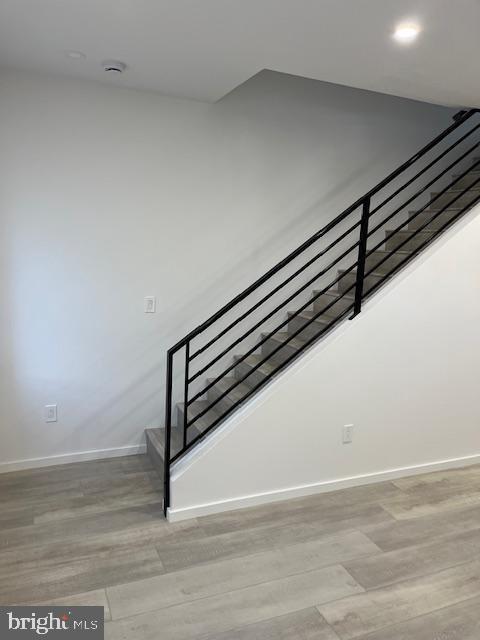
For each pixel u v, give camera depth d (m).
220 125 3.28
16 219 2.87
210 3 1.86
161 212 3.21
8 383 3.02
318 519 2.63
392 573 2.20
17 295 2.95
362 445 2.98
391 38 2.15
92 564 2.21
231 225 3.42
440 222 3.61
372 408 2.96
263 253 3.54
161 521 2.58
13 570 2.16
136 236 3.18
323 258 3.76
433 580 2.16
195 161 3.25
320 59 2.41
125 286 3.21
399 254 3.43
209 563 2.24
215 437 2.65
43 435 3.16
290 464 2.82
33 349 3.04
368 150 3.76
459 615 1.96
